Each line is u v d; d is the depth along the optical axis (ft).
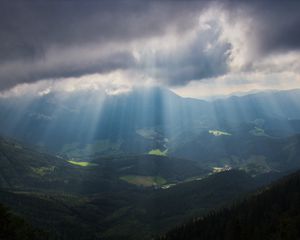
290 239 588.91
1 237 608.60
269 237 625.00
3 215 647.97
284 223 638.53
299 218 641.40
